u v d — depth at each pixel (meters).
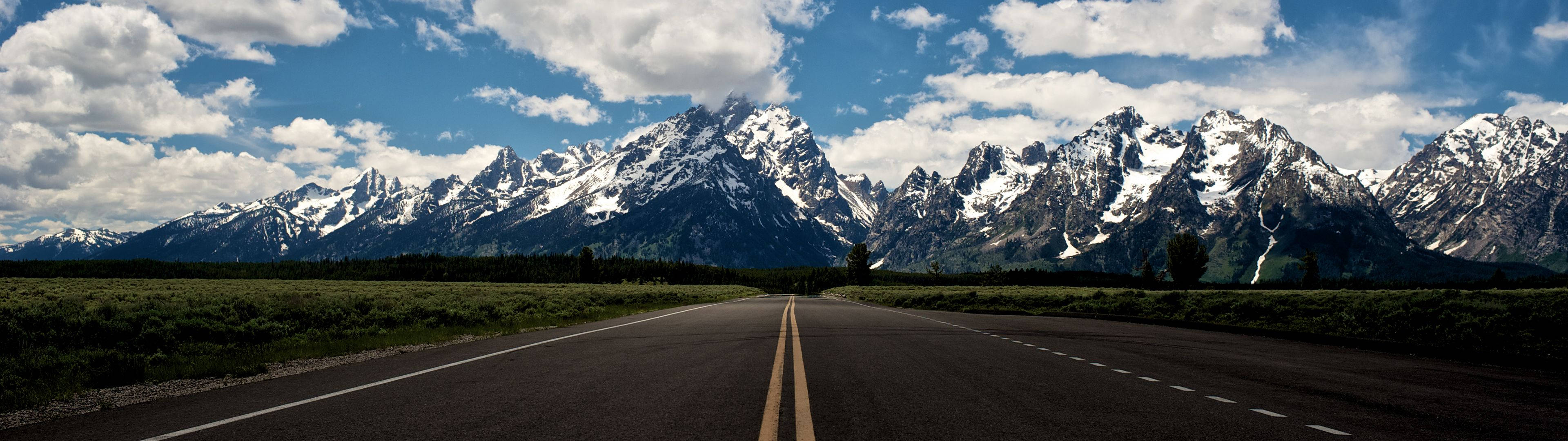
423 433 6.91
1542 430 7.38
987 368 12.37
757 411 8.07
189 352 15.18
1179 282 117.44
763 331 21.86
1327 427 7.40
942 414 7.93
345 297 31.38
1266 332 22.41
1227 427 7.38
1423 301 23.59
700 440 6.61
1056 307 42.53
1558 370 12.84
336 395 9.19
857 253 165.88
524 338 19.09
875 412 8.06
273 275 138.50
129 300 37.38
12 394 9.26
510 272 173.62
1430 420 7.87
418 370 11.76
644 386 9.93
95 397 9.52
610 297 48.16
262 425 7.31
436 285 87.94
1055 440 6.72
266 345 16.67
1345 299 29.00
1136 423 7.55
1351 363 13.82
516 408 8.25
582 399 8.83
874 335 20.38
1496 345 17.72
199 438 6.75
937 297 53.44
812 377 10.96
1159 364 13.25
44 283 60.66
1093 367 12.58
